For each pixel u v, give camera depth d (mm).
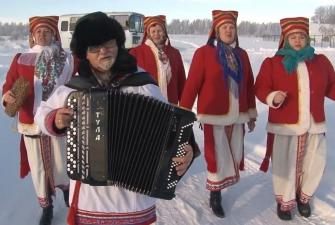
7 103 4199
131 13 25344
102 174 2701
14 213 4973
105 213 2879
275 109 4723
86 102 2641
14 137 8164
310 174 4809
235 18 4930
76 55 2803
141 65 5598
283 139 4758
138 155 2691
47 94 4441
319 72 4672
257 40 55344
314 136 4727
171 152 2676
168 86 5648
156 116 2645
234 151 5078
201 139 8328
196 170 6582
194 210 5172
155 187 2705
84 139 2660
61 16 28875
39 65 4457
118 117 2643
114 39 2742
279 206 4957
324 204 5113
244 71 5012
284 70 4652
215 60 4859
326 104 10258
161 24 5703
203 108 4910
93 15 2748
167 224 4828
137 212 2910
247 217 5035
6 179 5988
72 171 2715
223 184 5059
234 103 4914
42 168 4594
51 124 2764
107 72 2826
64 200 5238
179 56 5918
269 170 6477
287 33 4680
